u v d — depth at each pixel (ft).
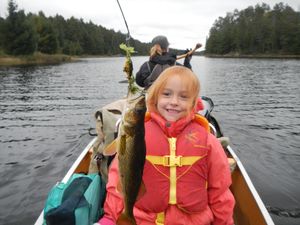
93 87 22.40
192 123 2.71
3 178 6.47
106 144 3.79
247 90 20.10
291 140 8.96
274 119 11.66
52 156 7.70
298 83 24.07
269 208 5.34
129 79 3.03
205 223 2.60
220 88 21.12
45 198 5.71
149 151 2.62
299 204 5.47
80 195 2.99
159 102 2.69
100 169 3.76
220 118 11.75
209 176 2.67
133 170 2.15
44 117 12.13
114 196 2.69
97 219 3.29
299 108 13.89
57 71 38.19
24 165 7.13
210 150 2.65
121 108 4.22
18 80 26.94
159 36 6.10
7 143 8.73
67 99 16.89
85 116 12.27
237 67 44.65
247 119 11.61
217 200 2.66
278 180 6.36
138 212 2.60
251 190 4.05
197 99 2.73
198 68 42.80
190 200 2.56
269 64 52.13
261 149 8.17
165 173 2.59
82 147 8.37
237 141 8.82
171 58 6.09
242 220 4.07
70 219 2.77
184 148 2.61
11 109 13.87
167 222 2.57
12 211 5.32
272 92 19.15
